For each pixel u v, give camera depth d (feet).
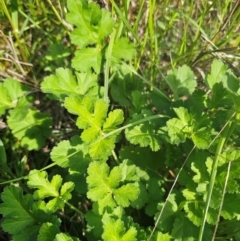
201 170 0.69
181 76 0.85
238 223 0.74
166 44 0.97
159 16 0.93
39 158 0.93
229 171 0.67
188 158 0.78
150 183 0.76
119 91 0.87
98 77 0.85
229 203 0.68
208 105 0.79
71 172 0.76
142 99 0.82
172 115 0.79
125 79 0.88
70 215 0.84
